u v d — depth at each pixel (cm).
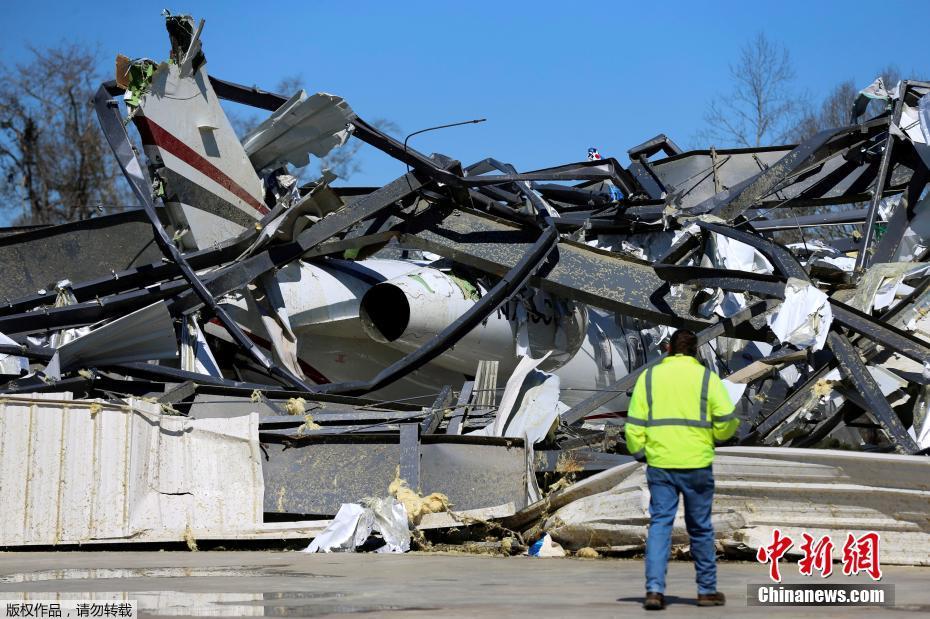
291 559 1700
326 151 2991
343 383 2762
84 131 8419
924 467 1678
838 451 1745
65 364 2511
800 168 3356
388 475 2011
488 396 2673
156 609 1052
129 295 2750
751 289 2558
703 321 2945
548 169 3328
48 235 2978
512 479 2078
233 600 1116
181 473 1967
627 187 3484
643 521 1798
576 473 2205
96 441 1900
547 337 3209
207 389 2502
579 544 1905
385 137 2958
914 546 1698
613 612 1019
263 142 3020
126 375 2650
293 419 2120
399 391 3284
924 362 2342
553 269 3059
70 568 1516
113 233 3030
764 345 3522
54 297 2747
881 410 2250
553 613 998
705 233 3003
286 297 2984
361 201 2986
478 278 3203
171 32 2803
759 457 1756
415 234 3097
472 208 3147
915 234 3262
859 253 3183
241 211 2980
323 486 2036
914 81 3494
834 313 2445
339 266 3162
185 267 2719
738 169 4003
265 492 2041
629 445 1136
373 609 1033
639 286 3027
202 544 1964
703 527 1102
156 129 2777
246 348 2728
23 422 1850
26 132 8256
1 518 1812
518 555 1911
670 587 1289
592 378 3462
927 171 3309
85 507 1880
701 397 1112
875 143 3519
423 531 1989
